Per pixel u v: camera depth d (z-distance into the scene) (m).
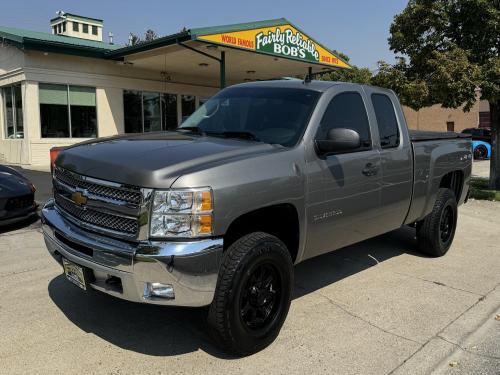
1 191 6.62
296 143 3.91
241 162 3.42
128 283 3.16
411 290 5.02
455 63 10.66
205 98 22.36
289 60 17.28
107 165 3.38
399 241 7.00
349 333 3.97
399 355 3.65
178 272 3.07
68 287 4.73
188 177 3.12
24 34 19.48
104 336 3.77
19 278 4.95
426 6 11.71
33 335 3.74
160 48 15.38
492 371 3.49
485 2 10.76
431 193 5.75
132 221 3.20
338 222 4.26
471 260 6.20
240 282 3.33
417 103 11.71
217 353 3.57
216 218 3.19
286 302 3.76
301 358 3.55
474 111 35.94
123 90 19.16
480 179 15.06
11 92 17.69
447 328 4.13
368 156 4.55
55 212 3.91
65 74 17.28
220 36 14.15
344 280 5.27
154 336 3.80
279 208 3.73
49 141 17.12
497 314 4.50
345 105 4.54
